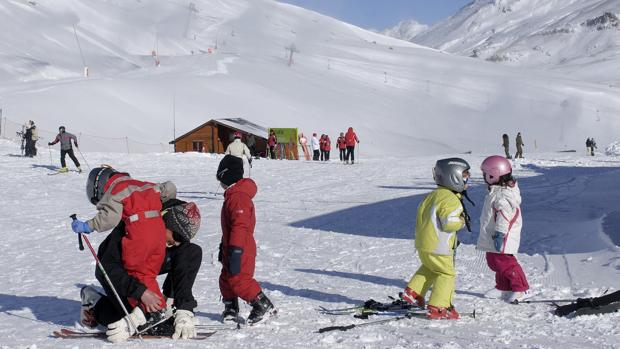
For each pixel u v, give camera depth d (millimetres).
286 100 99375
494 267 7219
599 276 8141
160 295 5574
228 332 5844
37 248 11508
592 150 45094
